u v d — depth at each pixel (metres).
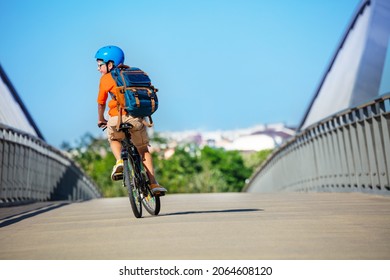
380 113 25.09
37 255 11.14
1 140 28.03
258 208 20.03
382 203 21.28
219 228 13.84
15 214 20.50
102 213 20.62
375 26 60.97
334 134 33.78
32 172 35.88
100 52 17.19
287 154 52.59
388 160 24.69
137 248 11.38
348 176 31.59
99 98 17.00
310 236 12.28
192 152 175.12
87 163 149.00
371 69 58.88
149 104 16.77
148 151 17.53
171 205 23.56
